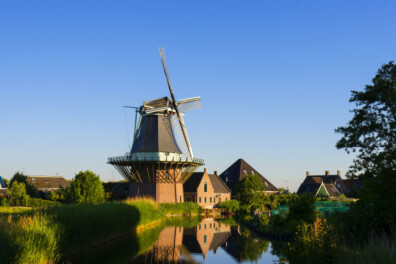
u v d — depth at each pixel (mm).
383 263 11336
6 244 13094
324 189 87375
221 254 20984
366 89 17750
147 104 56906
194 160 57812
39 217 17250
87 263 16859
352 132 17703
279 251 22172
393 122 16625
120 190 78250
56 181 83562
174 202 57062
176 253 21016
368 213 15547
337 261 13133
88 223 21281
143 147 55656
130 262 17766
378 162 15867
